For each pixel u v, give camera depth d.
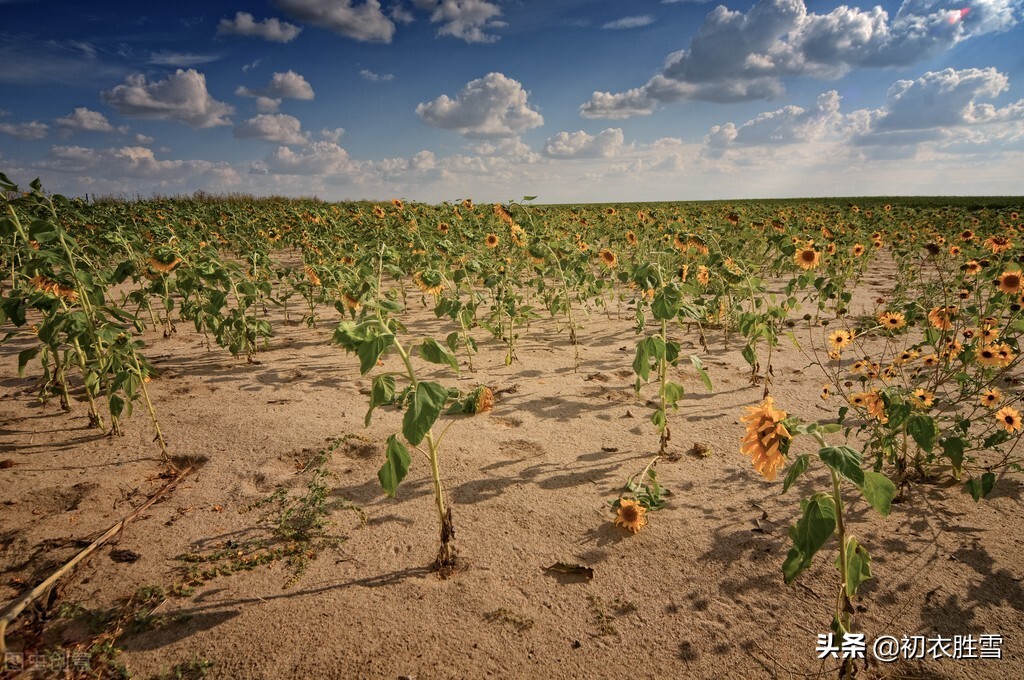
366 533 2.70
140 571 2.43
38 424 3.86
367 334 2.04
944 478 3.07
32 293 3.42
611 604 2.25
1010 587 2.28
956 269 9.62
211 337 6.16
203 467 3.30
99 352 3.58
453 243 7.24
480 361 5.25
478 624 2.15
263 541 2.63
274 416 3.99
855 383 4.52
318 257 8.38
